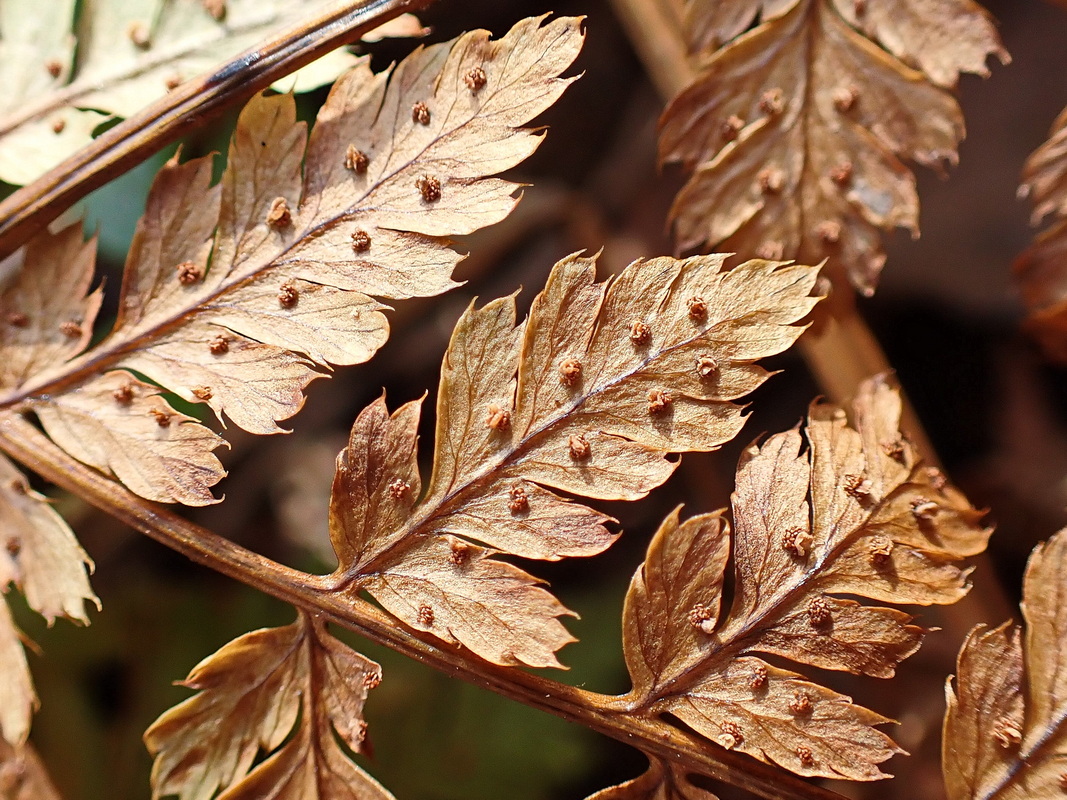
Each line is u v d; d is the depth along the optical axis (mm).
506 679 126
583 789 155
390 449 126
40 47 133
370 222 127
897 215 129
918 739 147
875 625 124
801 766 124
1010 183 174
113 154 129
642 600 125
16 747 132
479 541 127
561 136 214
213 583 160
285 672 127
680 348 124
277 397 127
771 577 125
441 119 126
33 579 130
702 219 130
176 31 132
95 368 129
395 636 127
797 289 124
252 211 128
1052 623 125
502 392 126
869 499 125
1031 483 159
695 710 125
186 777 127
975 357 176
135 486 128
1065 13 173
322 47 128
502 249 186
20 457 129
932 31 128
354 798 127
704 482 171
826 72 129
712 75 130
